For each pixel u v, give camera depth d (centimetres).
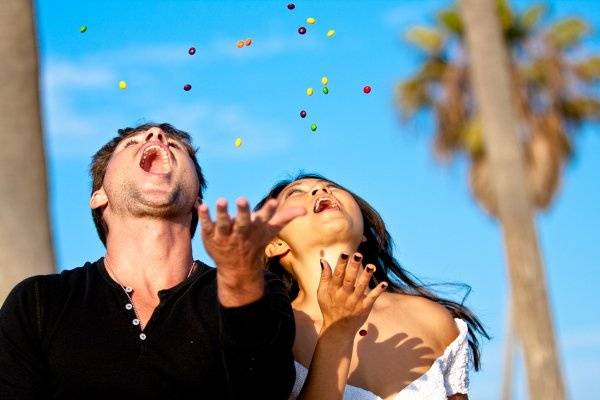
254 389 603
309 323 722
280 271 759
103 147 697
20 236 770
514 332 2170
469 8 1925
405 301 752
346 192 752
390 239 802
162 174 651
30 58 787
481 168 2892
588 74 2980
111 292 629
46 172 787
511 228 1852
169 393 607
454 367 732
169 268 646
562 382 1817
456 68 2989
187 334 613
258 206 789
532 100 2991
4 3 785
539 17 2998
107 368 606
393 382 707
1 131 776
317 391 644
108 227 673
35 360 611
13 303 622
